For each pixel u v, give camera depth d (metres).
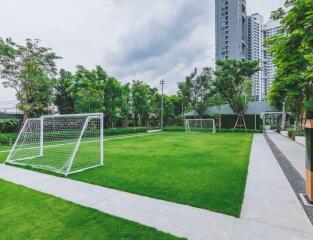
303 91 12.11
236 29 60.97
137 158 9.27
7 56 16.69
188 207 4.10
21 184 5.83
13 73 17.20
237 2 61.12
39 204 4.41
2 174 6.94
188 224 3.45
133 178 6.13
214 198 4.51
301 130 17.39
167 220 3.60
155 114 39.12
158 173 6.64
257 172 6.65
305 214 3.74
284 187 5.19
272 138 18.61
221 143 14.90
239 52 60.47
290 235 3.08
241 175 6.31
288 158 8.96
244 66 27.03
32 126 11.46
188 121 31.06
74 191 5.18
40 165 8.10
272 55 11.40
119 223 3.53
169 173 6.62
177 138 19.47
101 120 8.39
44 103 21.47
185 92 32.03
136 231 3.26
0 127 18.95
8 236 3.22
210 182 5.63
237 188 5.13
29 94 18.53
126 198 4.64
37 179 6.29
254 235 3.09
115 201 4.49
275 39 10.05
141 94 32.28
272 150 11.30
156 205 4.23
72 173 6.85
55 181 6.04
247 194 4.73
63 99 26.73
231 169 7.05
